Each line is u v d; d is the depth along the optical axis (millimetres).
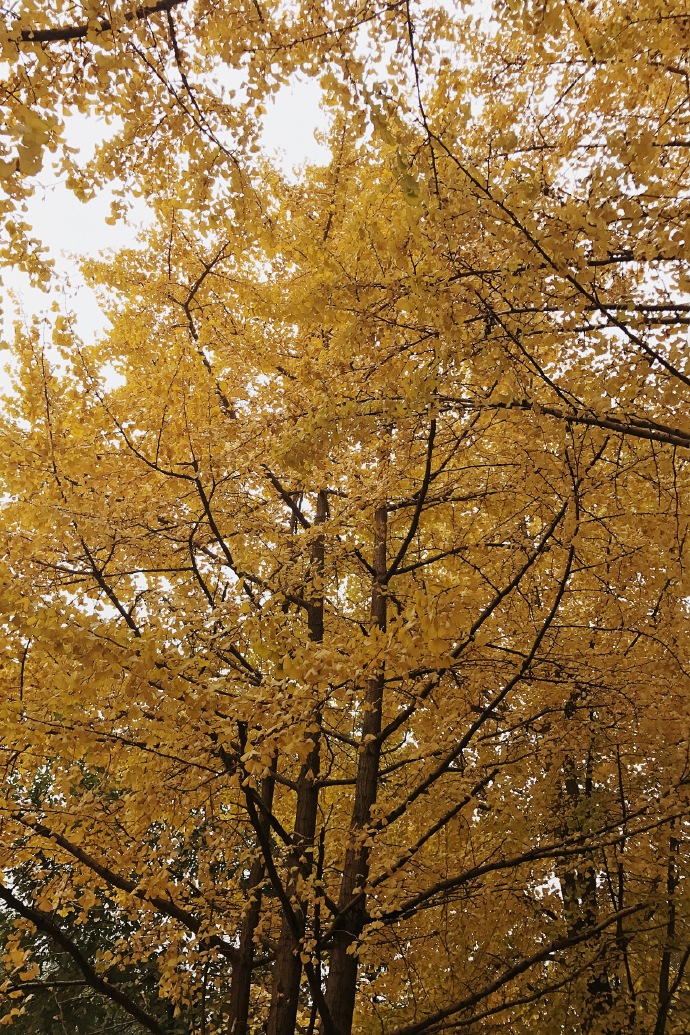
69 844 3070
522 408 2988
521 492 3871
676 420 2828
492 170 2664
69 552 3312
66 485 3508
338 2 2381
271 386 4312
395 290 2953
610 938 4336
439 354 2744
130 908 3502
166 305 4328
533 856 3584
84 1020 8359
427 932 4328
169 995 3975
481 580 3918
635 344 2633
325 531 3967
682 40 2512
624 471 3516
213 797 3223
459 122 2303
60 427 3434
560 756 4391
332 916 4383
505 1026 4367
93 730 2664
